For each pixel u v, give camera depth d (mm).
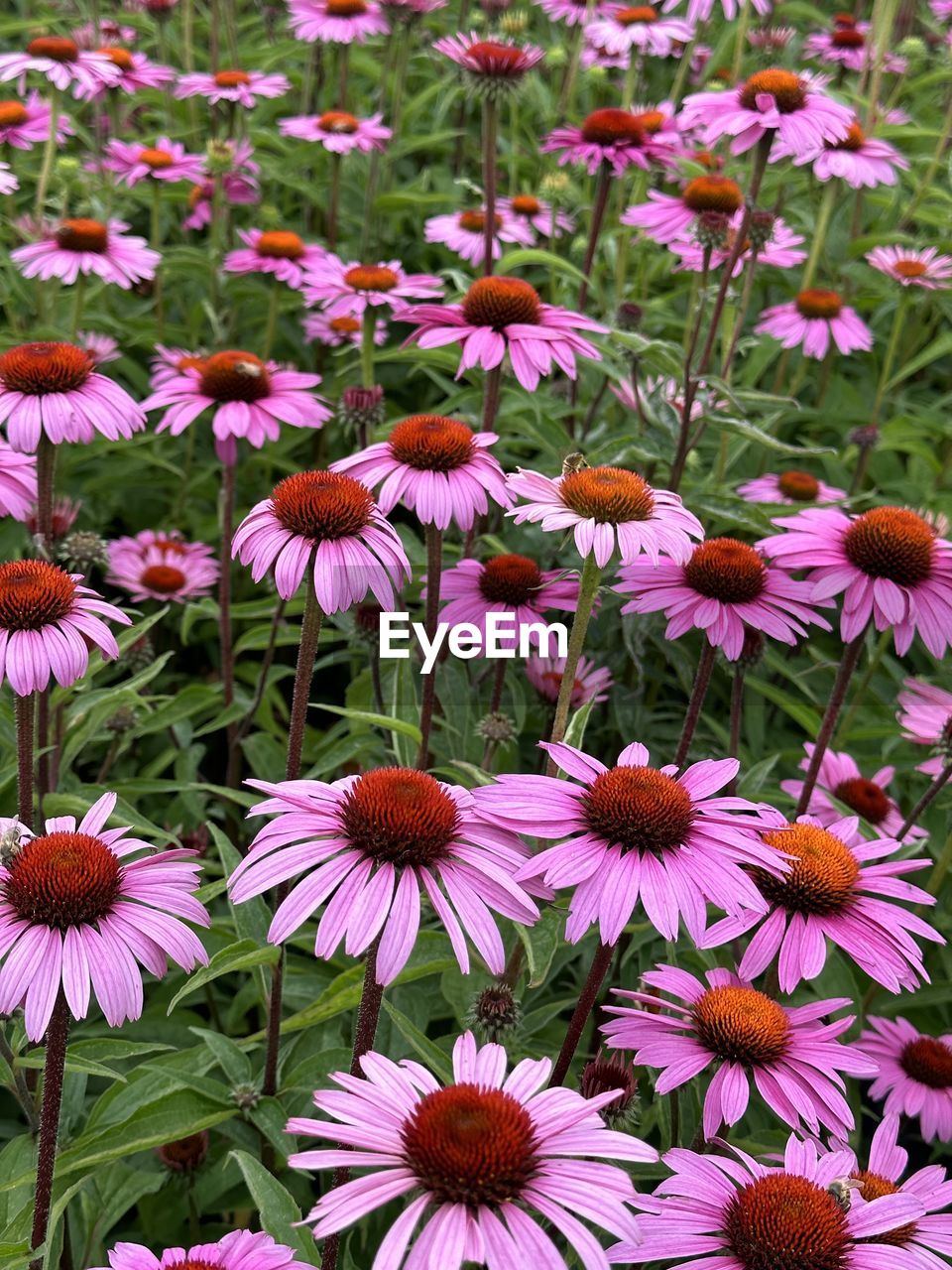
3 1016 458
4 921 462
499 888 452
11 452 704
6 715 705
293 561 524
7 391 694
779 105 807
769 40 1326
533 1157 392
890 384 1104
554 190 1064
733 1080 489
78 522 1074
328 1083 604
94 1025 725
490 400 748
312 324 1147
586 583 529
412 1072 424
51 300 1086
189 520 1099
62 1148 564
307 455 1174
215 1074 717
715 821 489
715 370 956
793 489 970
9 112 1157
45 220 1121
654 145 970
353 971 582
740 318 868
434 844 452
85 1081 594
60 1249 535
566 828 474
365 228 1236
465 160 1491
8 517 974
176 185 1229
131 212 1341
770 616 641
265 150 1438
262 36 1684
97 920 469
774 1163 517
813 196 1187
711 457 1076
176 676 968
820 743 666
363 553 532
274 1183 501
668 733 836
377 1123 401
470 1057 432
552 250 1075
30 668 530
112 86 1228
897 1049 664
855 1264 428
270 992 601
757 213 857
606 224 1255
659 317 1085
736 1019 497
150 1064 594
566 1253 510
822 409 1154
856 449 1104
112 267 971
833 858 532
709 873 466
